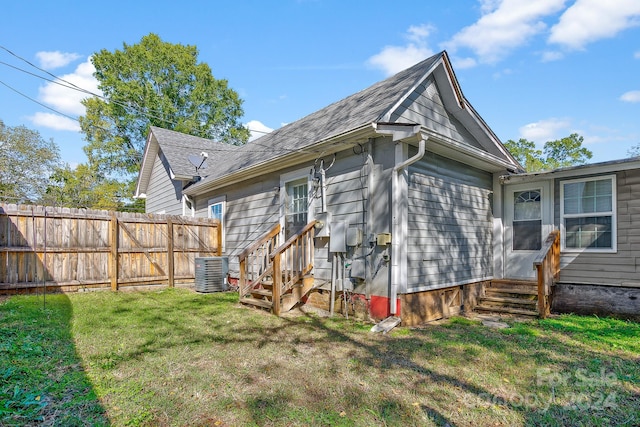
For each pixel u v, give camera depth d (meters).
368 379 3.30
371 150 5.66
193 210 11.62
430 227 5.92
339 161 6.25
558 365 3.68
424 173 5.87
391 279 5.27
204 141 14.38
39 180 20.58
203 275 8.51
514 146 29.27
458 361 3.79
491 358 3.88
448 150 5.95
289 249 7.28
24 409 2.52
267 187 8.20
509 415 2.66
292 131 8.85
